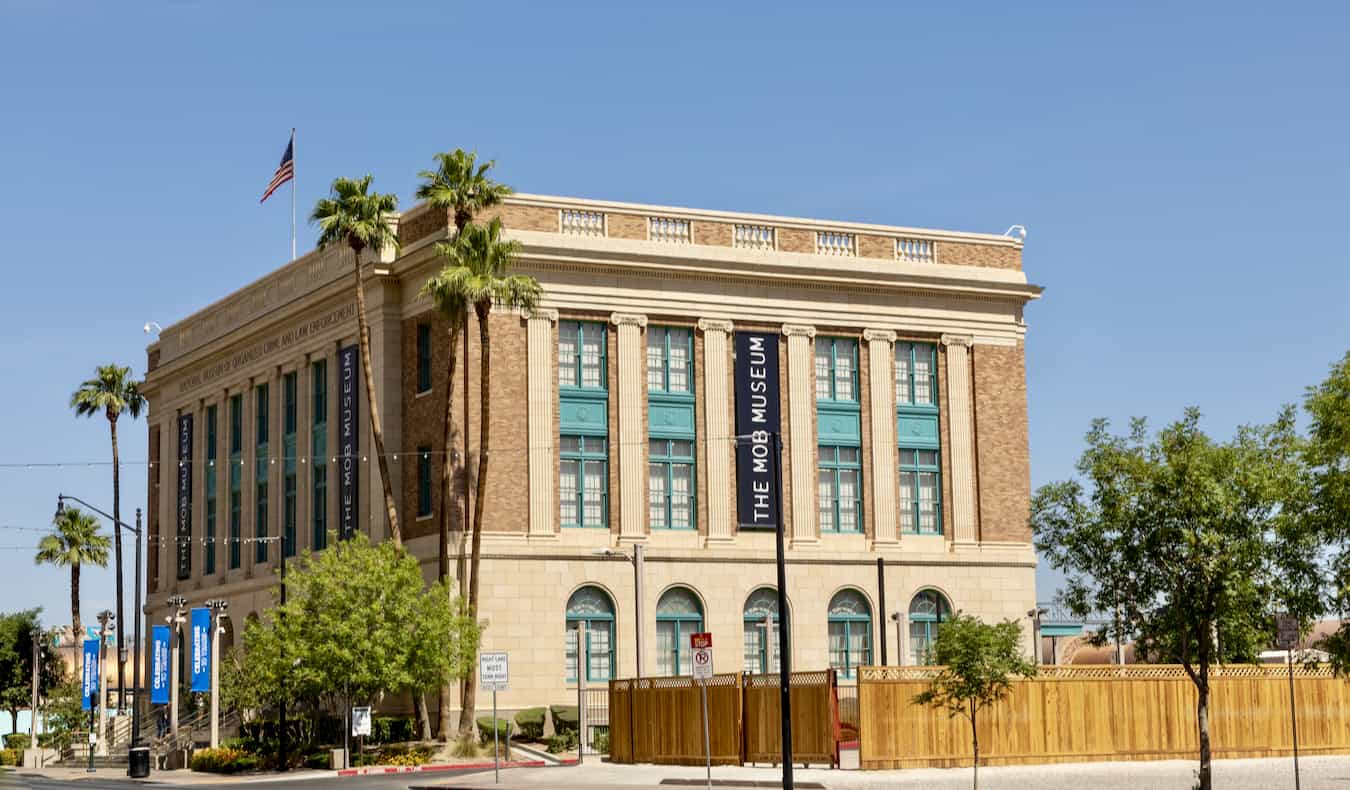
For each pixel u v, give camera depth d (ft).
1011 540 242.58
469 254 205.87
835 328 235.40
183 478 287.28
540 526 214.69
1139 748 146.82
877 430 235.81
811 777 133.59
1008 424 245.04
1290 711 154.61
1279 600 118.73
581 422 220.02
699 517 224.53
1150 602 121.19
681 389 226.38
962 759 140.26
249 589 260.42
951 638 126.21
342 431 236.02
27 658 354.74
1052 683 144.36
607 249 221.66
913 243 242.37
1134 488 119.14
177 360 289.12
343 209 217.15
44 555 341.21
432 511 217.56
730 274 228.22
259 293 264.72
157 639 244.22
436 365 219.61
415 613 195.21
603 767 163.63
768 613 226.99
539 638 212.84
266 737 214.07
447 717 204.64
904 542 235.81
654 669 219.20
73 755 263.08
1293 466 118.42
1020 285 246.68
